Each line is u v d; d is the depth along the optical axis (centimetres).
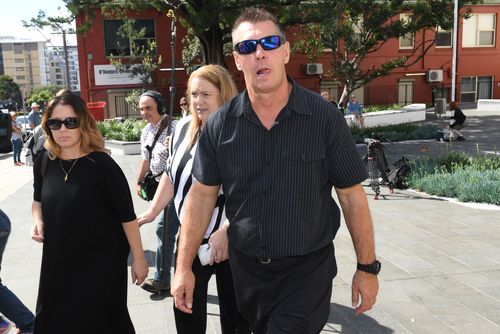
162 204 377
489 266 535
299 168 236
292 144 236
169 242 464
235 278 262
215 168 258
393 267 535
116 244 305
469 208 802
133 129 1825
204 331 316
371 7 2341
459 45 3189
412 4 2408
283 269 246
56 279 295
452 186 898
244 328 328
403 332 392
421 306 439
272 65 234
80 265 295
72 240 293
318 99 243
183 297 268
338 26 2327
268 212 238
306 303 243
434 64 3170
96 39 2611
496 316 417
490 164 1051
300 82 2970
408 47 3103
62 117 292
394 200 870
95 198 296
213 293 476
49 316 297
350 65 2420
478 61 3238
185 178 326
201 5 1706
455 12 2116
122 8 2136
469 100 3281
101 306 297
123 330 311
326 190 253
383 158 943
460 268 530
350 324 407
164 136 464
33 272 548
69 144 296
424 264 543
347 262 555
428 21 2316
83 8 1917
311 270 246
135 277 318
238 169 243
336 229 263
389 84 3120
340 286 488
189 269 270
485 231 667
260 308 251
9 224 367
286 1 1761
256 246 243
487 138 1816
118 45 2550
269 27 235
